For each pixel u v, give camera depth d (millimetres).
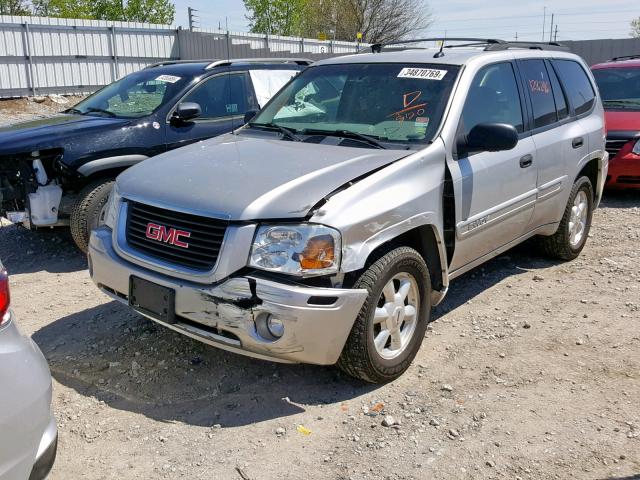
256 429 3490
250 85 7473
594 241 6941
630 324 4781
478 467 3176
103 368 4133
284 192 3564
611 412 3643
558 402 3748
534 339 4562
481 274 5918
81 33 24312
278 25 41250
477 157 4520
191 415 3623
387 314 3814
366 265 3697
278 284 3367
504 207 4820
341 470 3150
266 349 3438
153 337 4543
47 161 5996
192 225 3629
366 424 3531
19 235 7137
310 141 4562
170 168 4145
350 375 3857
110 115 6848
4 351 2467
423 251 4258
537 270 6031
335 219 3471
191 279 3570
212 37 26547
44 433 2609
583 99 6238
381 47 5770
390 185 3814
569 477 3100
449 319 4914
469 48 5352
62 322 4836
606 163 6570
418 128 4367
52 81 23781
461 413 3635
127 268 3850
